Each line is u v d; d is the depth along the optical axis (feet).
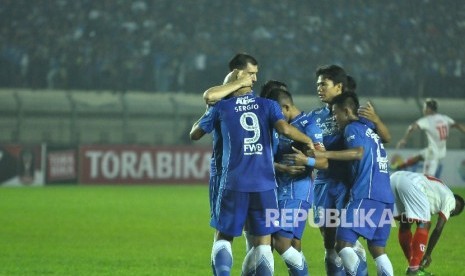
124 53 339.77
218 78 336.49
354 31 376.89
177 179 289.53
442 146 185.57
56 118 297.94
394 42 375.04
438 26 385.29
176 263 104.17
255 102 68.49
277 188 74.64
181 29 360.28
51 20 350.84
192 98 317.42
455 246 123.24
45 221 162.09
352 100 74.38
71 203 206.80
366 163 72.38
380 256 73.82
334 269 77.46
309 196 74.79
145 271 96.37
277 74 348.38
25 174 275.39
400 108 318.24
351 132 72.54
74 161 281.13
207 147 293.84
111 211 185.47
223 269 67.46
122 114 299.58
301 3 384.27
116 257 110.01
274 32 368.07
